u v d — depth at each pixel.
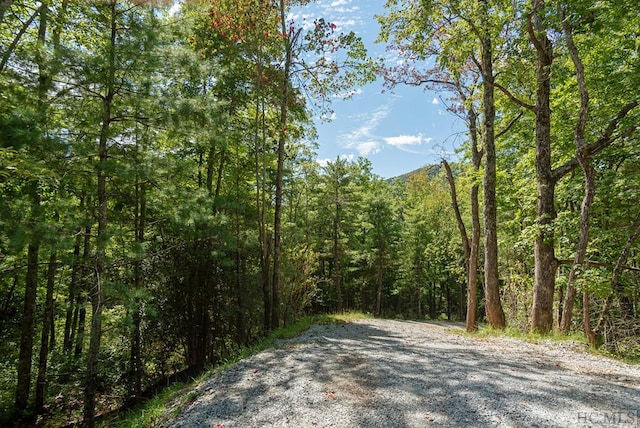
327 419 4.27
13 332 11.65
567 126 12.00
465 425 3.87
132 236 10.40
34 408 10.11
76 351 12.54
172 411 5.60
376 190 36.00
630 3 8.02
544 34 10.00
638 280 10.82
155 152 7.68
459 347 8.12
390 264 31.91
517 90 13.77
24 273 10.36
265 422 4.36
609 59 10.89
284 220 25.08
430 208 35.12
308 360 7.11
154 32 7.07
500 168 17.59
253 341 12.78
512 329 10.66
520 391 4.77
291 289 15.65
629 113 10.04
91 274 8.73
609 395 4.56
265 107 14.74
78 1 7.20
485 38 10.77
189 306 12.42
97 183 8.07
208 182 14.12
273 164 18.11
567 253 11.31
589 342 7.78
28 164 5.66
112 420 8.44
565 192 11.67
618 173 10.69
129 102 7.04
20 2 8.95
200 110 7.70
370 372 6.03
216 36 12.57
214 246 11.88
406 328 13.09
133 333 10.27
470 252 13.06
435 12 10.36
